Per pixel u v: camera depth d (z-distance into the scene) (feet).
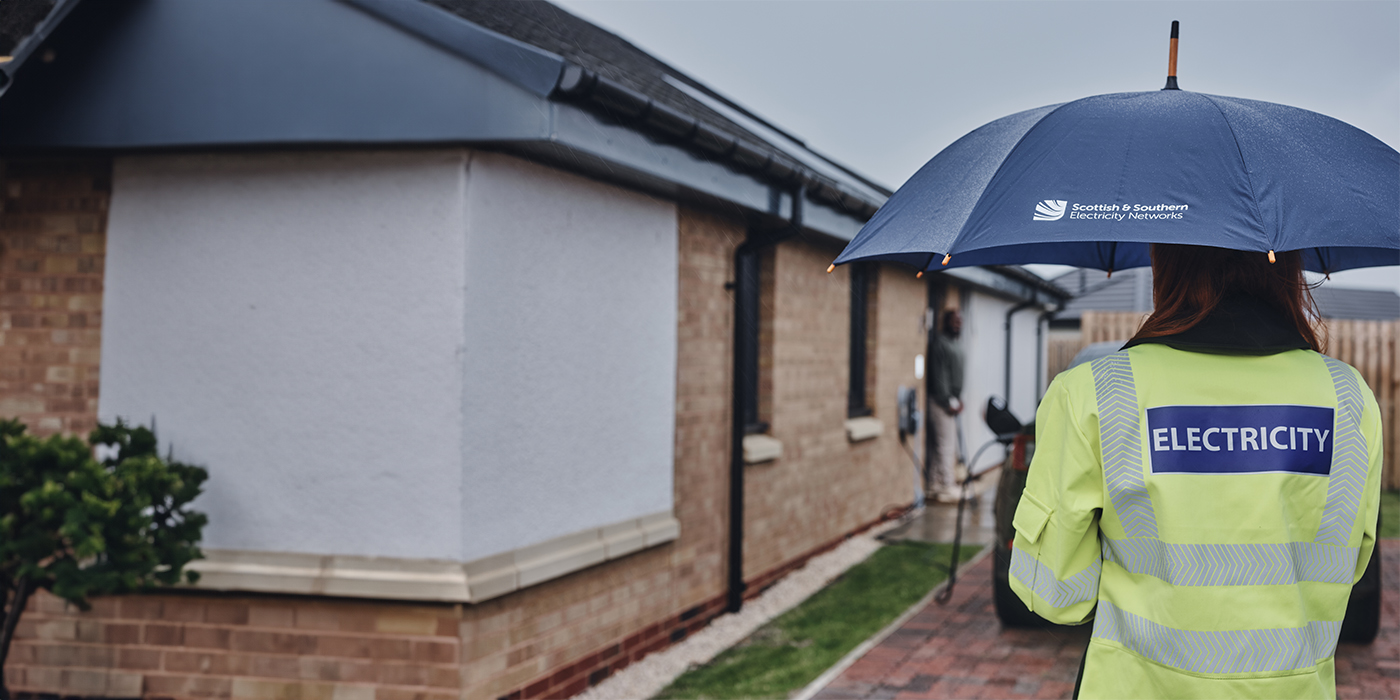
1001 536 18.98
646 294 18.03
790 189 20.95
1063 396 6.08
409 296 13.94
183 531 13.73
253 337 14.56
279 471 14.47
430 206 13.84
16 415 15.34
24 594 13.38
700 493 20.26
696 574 20.18
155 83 14.14
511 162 14.47
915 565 25.90
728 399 21.30
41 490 12.44
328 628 14.38
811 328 26.32
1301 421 5.71
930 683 15.93
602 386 16.85
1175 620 5.58
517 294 14.76
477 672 14.19
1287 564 5.54
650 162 15.66
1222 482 5.62
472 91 13.19
